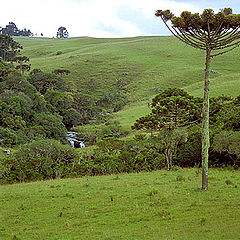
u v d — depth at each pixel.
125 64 173.62
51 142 34.06
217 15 14.72
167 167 33.00
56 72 150.12
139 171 32.75
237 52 165.62
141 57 186.12
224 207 12.80
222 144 27.67
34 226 12.42
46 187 21.81
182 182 20.14
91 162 32.78
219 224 10.62
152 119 41.38
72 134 91.06
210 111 48.41
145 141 38.62
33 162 30.33
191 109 40.22
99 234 10.66
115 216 12.93
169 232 10.20
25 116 78.31
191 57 173.88
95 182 23.30
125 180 23.47
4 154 47.75
